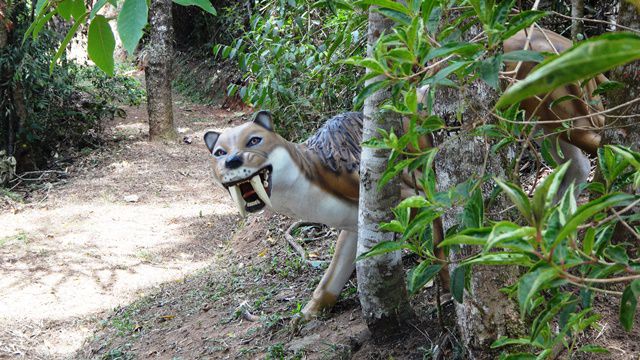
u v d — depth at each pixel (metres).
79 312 5.26
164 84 10.19
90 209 7.64
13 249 6.60
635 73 2.20
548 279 1.02
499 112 1.71
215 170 2.95
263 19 5.64
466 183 1.65
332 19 5.13
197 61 14.30
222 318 4.14
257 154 2.87
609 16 3.77
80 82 11.30
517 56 1.29
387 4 1.33
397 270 2.94
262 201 2.99
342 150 3.12
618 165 1.36
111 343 4.43
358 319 3.37
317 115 5.39
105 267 6.09
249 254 5.36
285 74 5.18
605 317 2.38
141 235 6.84
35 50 9.09
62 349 4.66
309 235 5.05
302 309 3.55
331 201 3.11
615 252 1.22
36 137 9.48
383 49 1.45
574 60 0.70
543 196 0.94
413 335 2.96
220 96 12.81
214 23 13.80
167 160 9.41
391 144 1.56
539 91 0.77
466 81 1.63
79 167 9.37
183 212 7.43
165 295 5.18
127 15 1.20
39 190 8.55
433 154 1.52
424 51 1.30
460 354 2.60
